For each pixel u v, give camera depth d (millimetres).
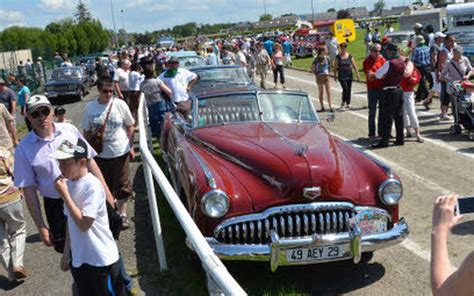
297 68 27266
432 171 7824
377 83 9430
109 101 6230
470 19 20172
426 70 13000
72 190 3574
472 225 5746
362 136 10453
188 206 4887
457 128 9906
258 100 6352
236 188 4605
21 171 4254
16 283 5262
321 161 4715
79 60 47281
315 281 4832
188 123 6234
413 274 4832
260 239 4465
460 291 1711
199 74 11227
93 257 3627
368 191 4715
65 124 4566
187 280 4906
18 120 18078
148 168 5098
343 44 13266
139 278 5031
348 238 4465
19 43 66250
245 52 24312
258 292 4629
